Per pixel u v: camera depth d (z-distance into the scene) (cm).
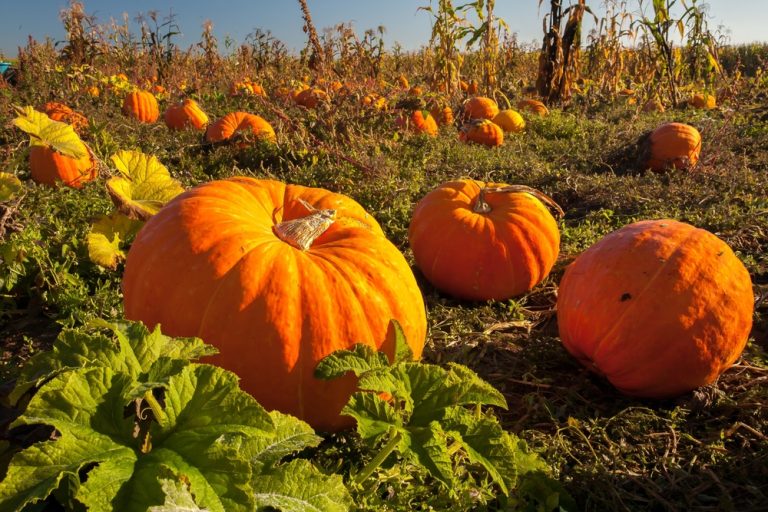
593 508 210
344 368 180
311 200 264
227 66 1673
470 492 194
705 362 252
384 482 194
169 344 158
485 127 790
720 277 254
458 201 370
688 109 1131
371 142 653
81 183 500
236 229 223
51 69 1122
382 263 230
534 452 216
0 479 188
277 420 149
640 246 263
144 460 127
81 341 149
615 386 271
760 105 1071
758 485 220
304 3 833
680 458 234
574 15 1182
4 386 234
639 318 250
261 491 136
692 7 1157
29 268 338
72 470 120
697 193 537
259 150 659
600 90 1343
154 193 357
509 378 286
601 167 699
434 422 166
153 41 1597
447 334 322
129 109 923
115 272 357
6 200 370
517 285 356
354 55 1297
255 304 203
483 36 1213
